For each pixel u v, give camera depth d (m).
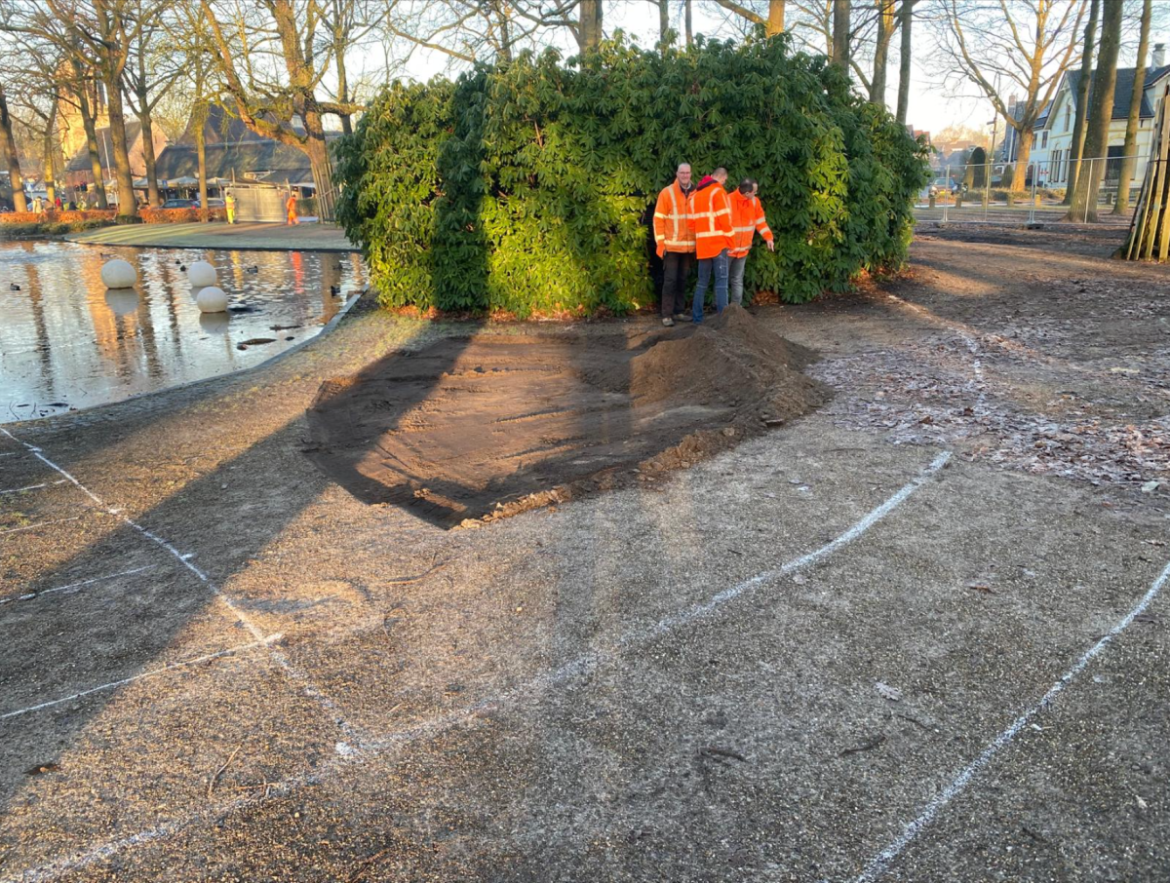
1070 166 26.98
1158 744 2.79
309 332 13.09
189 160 79.94
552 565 4.22
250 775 2.82
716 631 3.55
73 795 2.77
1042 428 5.93
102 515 5.33
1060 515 4.55
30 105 55.47
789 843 2.44
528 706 3.12
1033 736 2.85
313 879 2.38
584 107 11.48
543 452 6.15
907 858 2.38
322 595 4.07
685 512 4.80
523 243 11.82
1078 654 3.30
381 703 3.18
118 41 44.69
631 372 8.22
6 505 5.58
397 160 12.20
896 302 11.62
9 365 11.02
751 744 2.86
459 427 6.98
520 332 11.20
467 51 27.00
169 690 3.34
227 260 26.34
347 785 2.75
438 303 12.49
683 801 2.62
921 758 2.77
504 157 11.75
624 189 11.53
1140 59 30.06
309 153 38.91
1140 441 5.53
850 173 11.60
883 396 7.02
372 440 6.72
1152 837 2.42
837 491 5.01
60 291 18.98
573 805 2.62
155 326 13.94
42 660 3.62
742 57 11.45
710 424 6.39
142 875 2.42
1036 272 13.27
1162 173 14.06
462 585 4.08
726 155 11.31
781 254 11.73
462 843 2.49
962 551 4.19
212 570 4.43
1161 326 9.05
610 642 3.51
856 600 3.76
